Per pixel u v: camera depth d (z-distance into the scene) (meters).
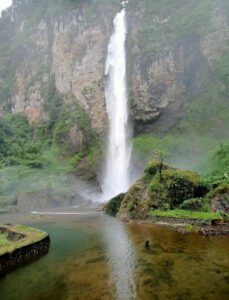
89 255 17.72
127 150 63.84
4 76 95.81
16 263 16.36
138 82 65.75
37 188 53.88
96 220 31.69
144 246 18.94
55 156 68.56
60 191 53.53
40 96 83.94
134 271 14.62
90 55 76.50
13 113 86.44
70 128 70.81
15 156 66.69
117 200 37.50
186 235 21.20
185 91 63.69
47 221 32.31
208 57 62.25
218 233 21.19
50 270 15.39
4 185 56.59
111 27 76.12
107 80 71.31
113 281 13.56
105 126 68.44
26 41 95.12
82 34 80.50
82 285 13.30
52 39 88.25
